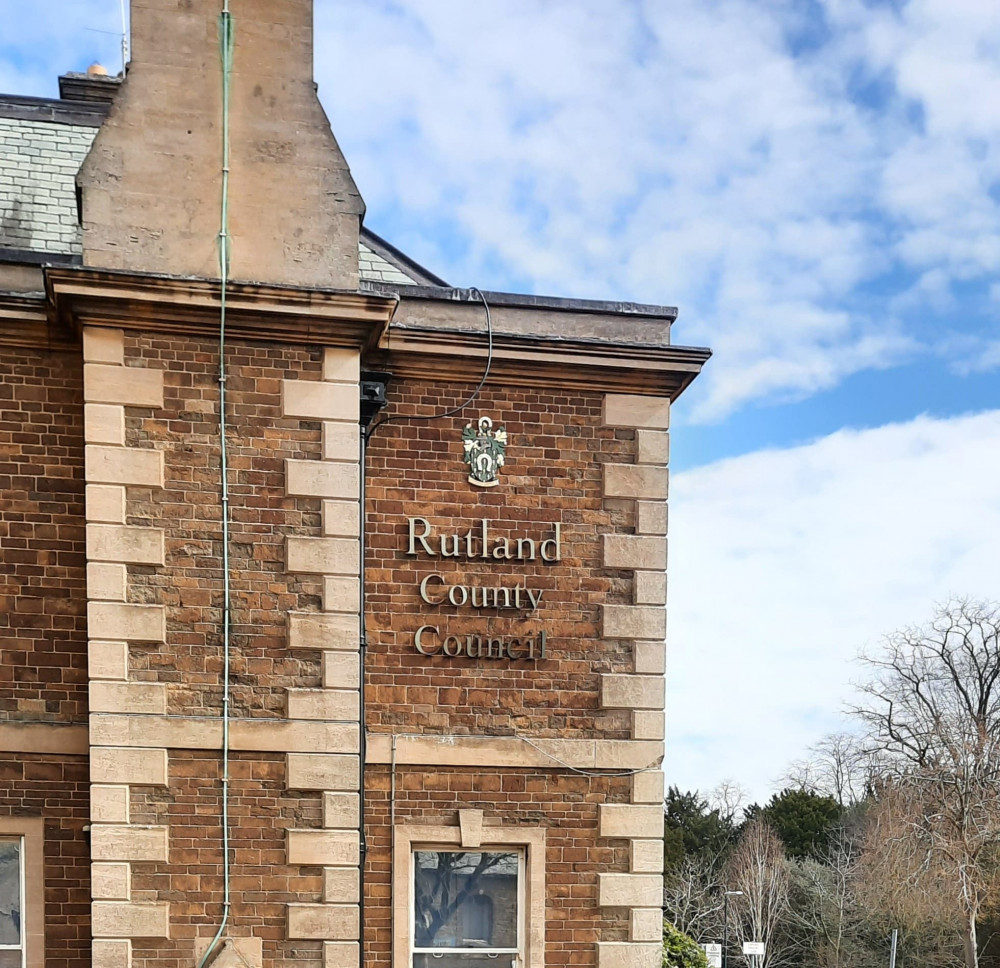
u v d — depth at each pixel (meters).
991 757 33.78
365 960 10.03
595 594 10.80
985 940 42.03
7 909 9.73
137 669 9.51
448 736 10.38
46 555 9.99
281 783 9.62
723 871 57.84
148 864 9.36
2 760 9.72
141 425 9.71
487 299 11.00
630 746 10.64
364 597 10.41
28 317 9.99
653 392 11.09
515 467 10.83
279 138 10.23
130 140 9.98
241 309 9.81
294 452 9.91
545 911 10.37
